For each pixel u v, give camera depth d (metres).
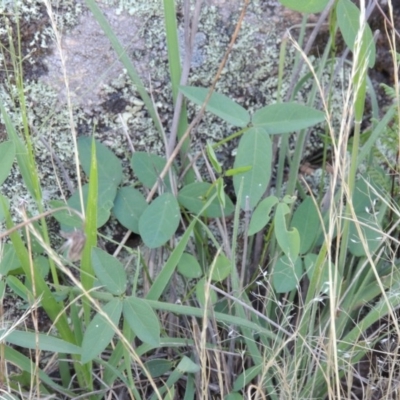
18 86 0.97
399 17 1.32
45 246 0.84
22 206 0.88
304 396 1.08
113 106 1.18
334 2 1.06
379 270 1.19
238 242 1.26
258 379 1.09
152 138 1.21
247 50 1.22
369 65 0.98
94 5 1.09
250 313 1.12
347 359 1.09
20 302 1.20
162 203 1.09
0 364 0.97
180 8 1.19
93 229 0.90
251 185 1.05
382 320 1.25
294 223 1.14
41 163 1.17
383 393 1.10
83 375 1.07
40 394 1.06
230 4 1.21
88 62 1.16
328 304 1.16
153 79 1.19
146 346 1.03
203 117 1.22
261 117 1.07
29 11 1.12
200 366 1.08
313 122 1.05
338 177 1.24
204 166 1.25
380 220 1.13
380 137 1.25
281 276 1.09
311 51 1.27
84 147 1.15
